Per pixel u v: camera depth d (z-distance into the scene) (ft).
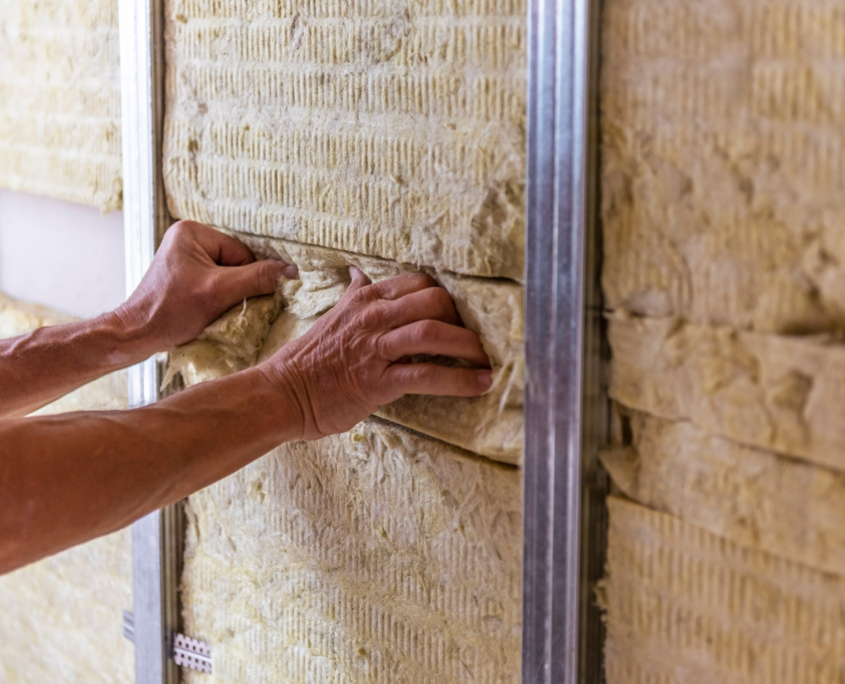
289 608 4.20
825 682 2.41
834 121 2.22
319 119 3.66
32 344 3.88
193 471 3.11
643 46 2.57
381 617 3.76
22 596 6.31
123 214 4.90
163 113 4.38
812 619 2.42
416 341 3.17
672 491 2.70
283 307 4.05
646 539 2.78
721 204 2.47
